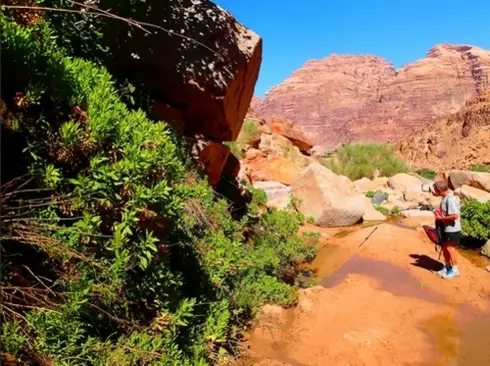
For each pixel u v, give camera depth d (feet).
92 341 9.07
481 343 15.28
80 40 15.61
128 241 9.52
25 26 10.89
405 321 16.81
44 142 9.50
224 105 20.52
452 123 163.94
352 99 582.35
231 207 24.58
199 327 12.45
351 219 34.96
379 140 446.60
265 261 19.60
